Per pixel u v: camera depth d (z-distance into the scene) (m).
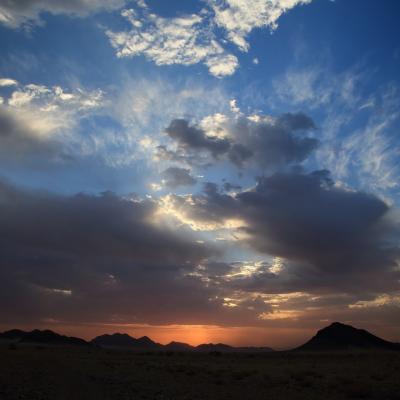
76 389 26.66
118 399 23.88
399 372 45.59
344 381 34.44
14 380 28.98
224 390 29.77
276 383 34.03
